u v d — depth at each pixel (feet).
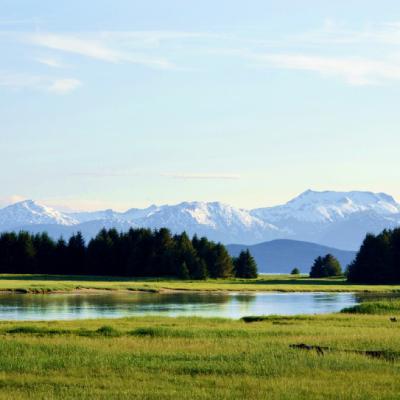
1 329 351.25
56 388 197.47
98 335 324.39
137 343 285.23
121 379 210.38
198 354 253.85
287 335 323.57
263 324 400.06
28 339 301.22
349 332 338.13
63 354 254.47
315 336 315.37
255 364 234.79
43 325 390.63
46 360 240.53
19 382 204.95
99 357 246.68
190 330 338.34
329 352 260.21
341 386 200.64
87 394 189.98
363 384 203.62
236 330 341.82
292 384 203.31
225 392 192.75
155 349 267.80
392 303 529.45
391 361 243.40
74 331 338.54
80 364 233.76
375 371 223.92
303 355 251.39
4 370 224.53
